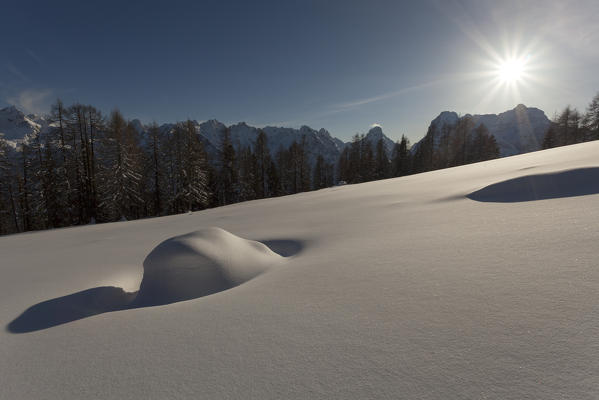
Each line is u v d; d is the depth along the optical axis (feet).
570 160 18.03
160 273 7.69
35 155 77.10
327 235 12.04
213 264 7.89
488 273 4.98
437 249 6.98
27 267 12.83
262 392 2.99
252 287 6.40
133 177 67.56
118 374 3.61
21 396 3.43
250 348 3.82
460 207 12.46
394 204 17.56
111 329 5.01
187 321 4.93
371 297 4.86
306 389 2.95
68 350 4.42
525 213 8.97
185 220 31.01
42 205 72.02
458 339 3.30
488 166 29.14
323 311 4.61
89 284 9.25
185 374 3.44
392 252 7.43
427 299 4.42
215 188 118.32
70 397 3.30
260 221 20.34
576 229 6.38
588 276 4.17
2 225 91.40
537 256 5.30
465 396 2.52
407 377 2.88
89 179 66.95
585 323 3.14
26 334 5.41
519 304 3.77
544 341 3.00
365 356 3.30
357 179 135.23
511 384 2.56
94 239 21.90
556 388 2.43
